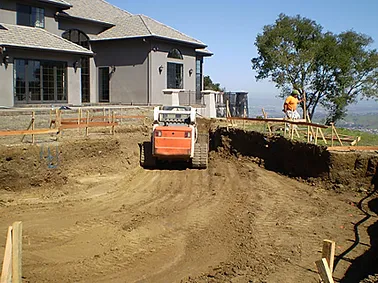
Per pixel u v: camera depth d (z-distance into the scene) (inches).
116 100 1285.7
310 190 575.2
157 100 1244.5
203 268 341.7
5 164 547.5
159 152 675.4
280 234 415.8
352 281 317.4
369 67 1379.2
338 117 1408.7
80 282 318.7
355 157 575.8
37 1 1035.3
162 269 341.1
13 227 246.7
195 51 1421.0
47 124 794.2
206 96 1269.7
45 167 589.3
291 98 753.0
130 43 1245.1
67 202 526.6
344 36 1385.3
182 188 597.6
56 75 1019.9
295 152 658.2
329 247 239.3
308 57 1333.7
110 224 447.2
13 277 245.9
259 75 1455.5
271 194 559.8
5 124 756.0
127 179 646.5
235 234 416.5
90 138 722.8
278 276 324.2
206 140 866.8
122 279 323.9
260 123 957.2
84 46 1268.5
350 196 545.6
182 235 415.8
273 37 1385.3
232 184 614.5
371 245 387.2
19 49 911.7
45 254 370.3
